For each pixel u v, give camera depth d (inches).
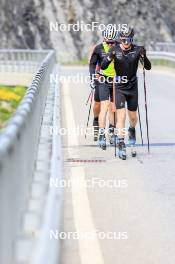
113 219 775.7
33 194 580.1
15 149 447.8
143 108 2001.7
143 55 1141.1
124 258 634.8
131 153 1203.2
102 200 867.4
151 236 709.3
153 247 671.1
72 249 658.2
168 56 3715.6
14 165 440.5
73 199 871.1
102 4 5915.4
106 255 642.8
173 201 863.7
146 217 785.6
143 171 1063.6
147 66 1166.3
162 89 2647.6
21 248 447.8
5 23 5876.0
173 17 5905.5
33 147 717.9
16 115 533.3
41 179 635.5
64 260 621.9
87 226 743.1
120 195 896.3
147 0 5871.1
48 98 1294.3
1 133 424.2
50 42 5871.1
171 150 1272.1
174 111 1926.7
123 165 1114.1
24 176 542.9
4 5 5910.4
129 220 771.4
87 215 790.5
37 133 869.8
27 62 3673.7
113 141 1307.8
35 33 5895.7
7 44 5841.5
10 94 3550.7
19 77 3703.3
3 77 3725.4
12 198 427.8
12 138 418.0
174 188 942.4
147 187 948.0
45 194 569.3
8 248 403.2
